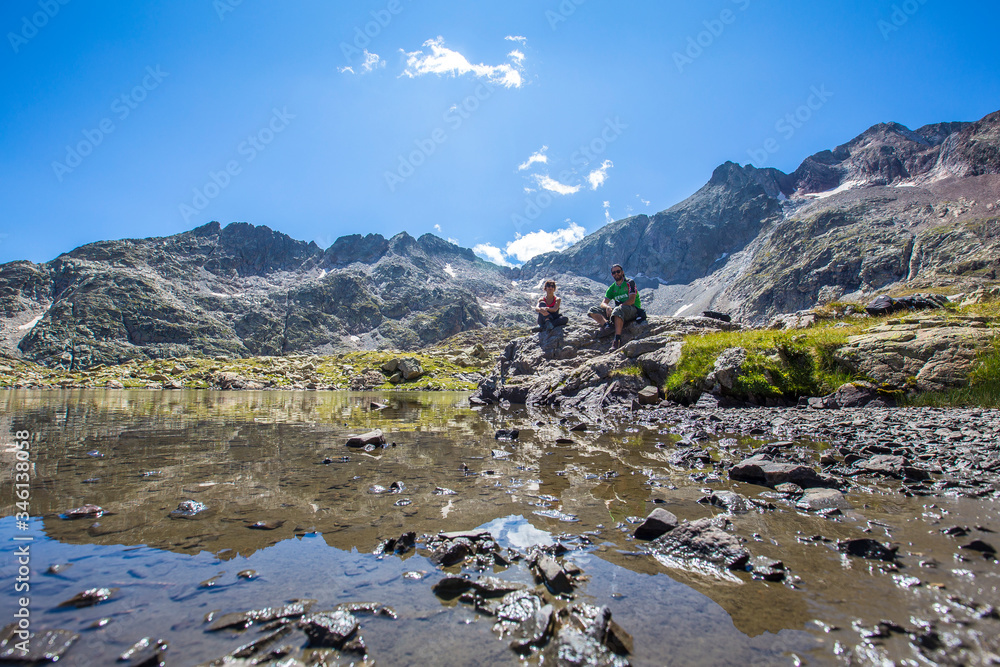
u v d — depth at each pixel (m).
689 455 6.60
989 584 2.70
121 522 3.76
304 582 2.74
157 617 2.32
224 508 4.16
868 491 4.84
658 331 19.88
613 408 14.58
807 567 2.98
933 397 11.99
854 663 2.00
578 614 2.40
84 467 5.92
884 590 2.65
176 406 20.27
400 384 88.25
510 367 23.73
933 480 5.24
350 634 2.18
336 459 6.63
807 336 14.70
